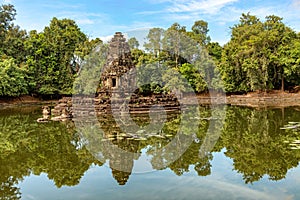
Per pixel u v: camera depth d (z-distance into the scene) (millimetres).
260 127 14883
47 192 6762
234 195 6191
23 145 12141
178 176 7559
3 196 6602
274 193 6266
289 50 36469
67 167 8773
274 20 42062
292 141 11312
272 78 38594
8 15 44875
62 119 20094
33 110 29297
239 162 8750
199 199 6016
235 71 39438
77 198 6305
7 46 42031
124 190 6660
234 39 43375
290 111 21625
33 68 41000
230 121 17578
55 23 49156
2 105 35000
